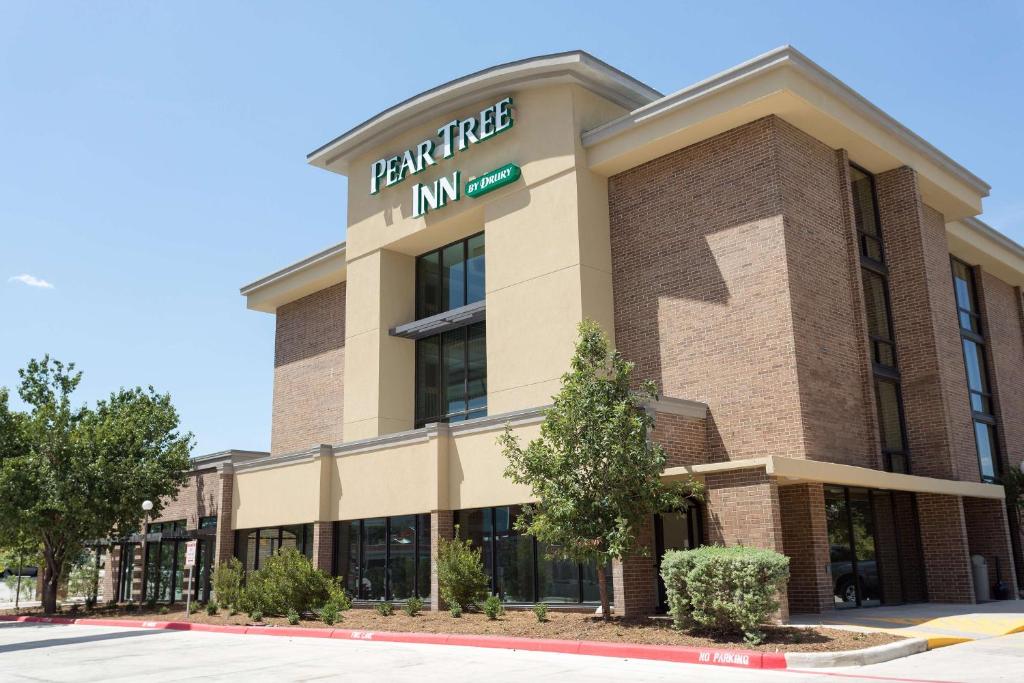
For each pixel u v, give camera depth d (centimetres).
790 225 2147
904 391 2456
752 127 2227
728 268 2219
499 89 2631
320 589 2384
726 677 1181
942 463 2356
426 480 2405
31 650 1944
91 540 3447
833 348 2191
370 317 3014
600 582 1817
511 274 2536
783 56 2084
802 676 1184
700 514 2017
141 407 3438
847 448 2147
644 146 2350
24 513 3011
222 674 1370
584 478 1762
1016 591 2438
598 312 2388
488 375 2536
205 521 3438
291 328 3669
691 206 2325
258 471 3045
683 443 2108
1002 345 3288
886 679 1138
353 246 3136
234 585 2752
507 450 1880
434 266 3048
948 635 1538
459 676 1252
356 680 1248
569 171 2447
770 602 1455
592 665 1350
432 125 2889
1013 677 1120
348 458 2705
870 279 2484
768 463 1739
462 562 2134
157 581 3662
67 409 3130
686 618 1578
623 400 1797
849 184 2370
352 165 3198
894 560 2211
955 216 2839
